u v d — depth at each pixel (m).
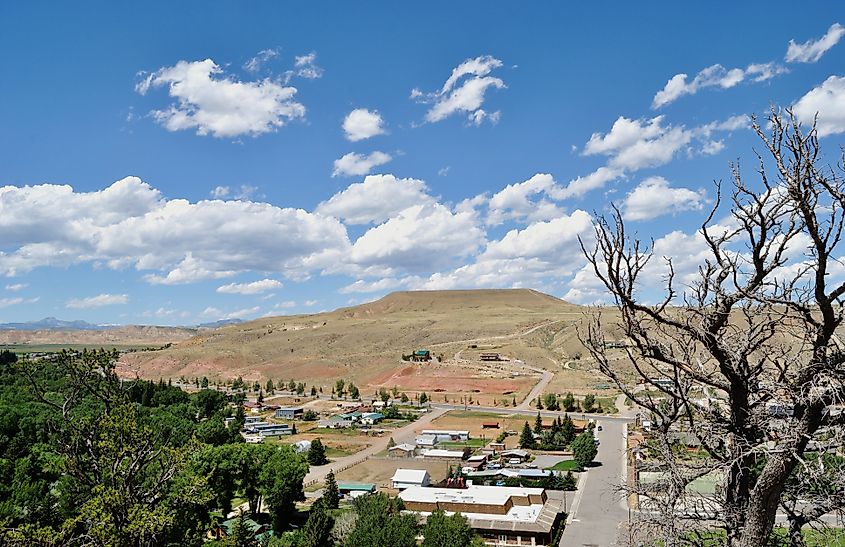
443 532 51.03
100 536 29.61
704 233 11.08
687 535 11.22
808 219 9.48
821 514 10.62
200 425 97.75
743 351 10.94
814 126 9.43
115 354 35.41
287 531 67.81
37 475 62.97
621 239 10.08
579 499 76.69
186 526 44.47
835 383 9.94
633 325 10.67
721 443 11.23
